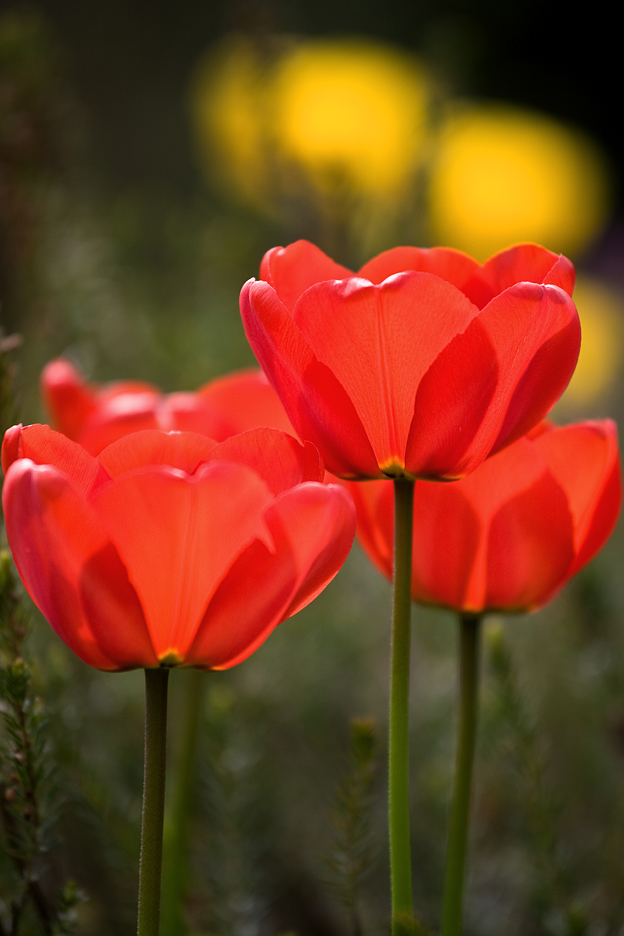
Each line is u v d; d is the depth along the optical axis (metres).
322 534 0.88
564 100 8.64
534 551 0.95
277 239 2.58
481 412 0.90
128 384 1.06
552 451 0.95
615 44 8.65
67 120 1.57
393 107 2.19
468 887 1.24
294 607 0.90
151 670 0.89
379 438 0.91
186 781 1.03
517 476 0.94
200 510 0.87
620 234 6.77
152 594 0.88
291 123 2.19
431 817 1.30
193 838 1.22
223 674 1.57
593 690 1.42
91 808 1.05
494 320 0.89
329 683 1.67
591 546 0.95
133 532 0.87
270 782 1.41
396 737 0.91
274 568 0.88
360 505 0.95
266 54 2.23
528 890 1.16
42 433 0.89
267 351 0.90
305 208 2.23
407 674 0.91
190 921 1.08
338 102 2.16
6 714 0.95
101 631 0.88
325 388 0.90
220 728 1.11
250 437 0.89
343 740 1.62
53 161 1.49
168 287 2.32
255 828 1.25
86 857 1.24
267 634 0.89
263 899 1.23
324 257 0.93
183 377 1.98
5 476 0.88
